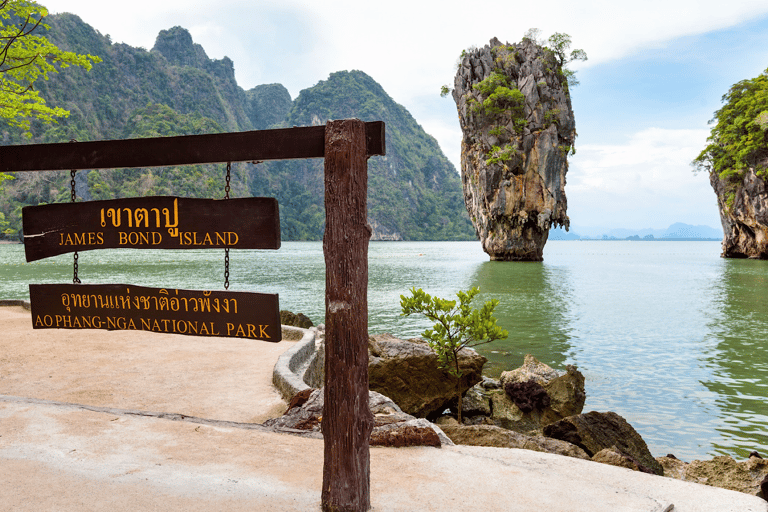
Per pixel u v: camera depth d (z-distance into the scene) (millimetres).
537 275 59375
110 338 9875
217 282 48000
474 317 9977
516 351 18109
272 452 3775
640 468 4527
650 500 2990
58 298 3828
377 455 3791
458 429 5691
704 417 10789
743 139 81188
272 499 2920
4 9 13453
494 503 2938
